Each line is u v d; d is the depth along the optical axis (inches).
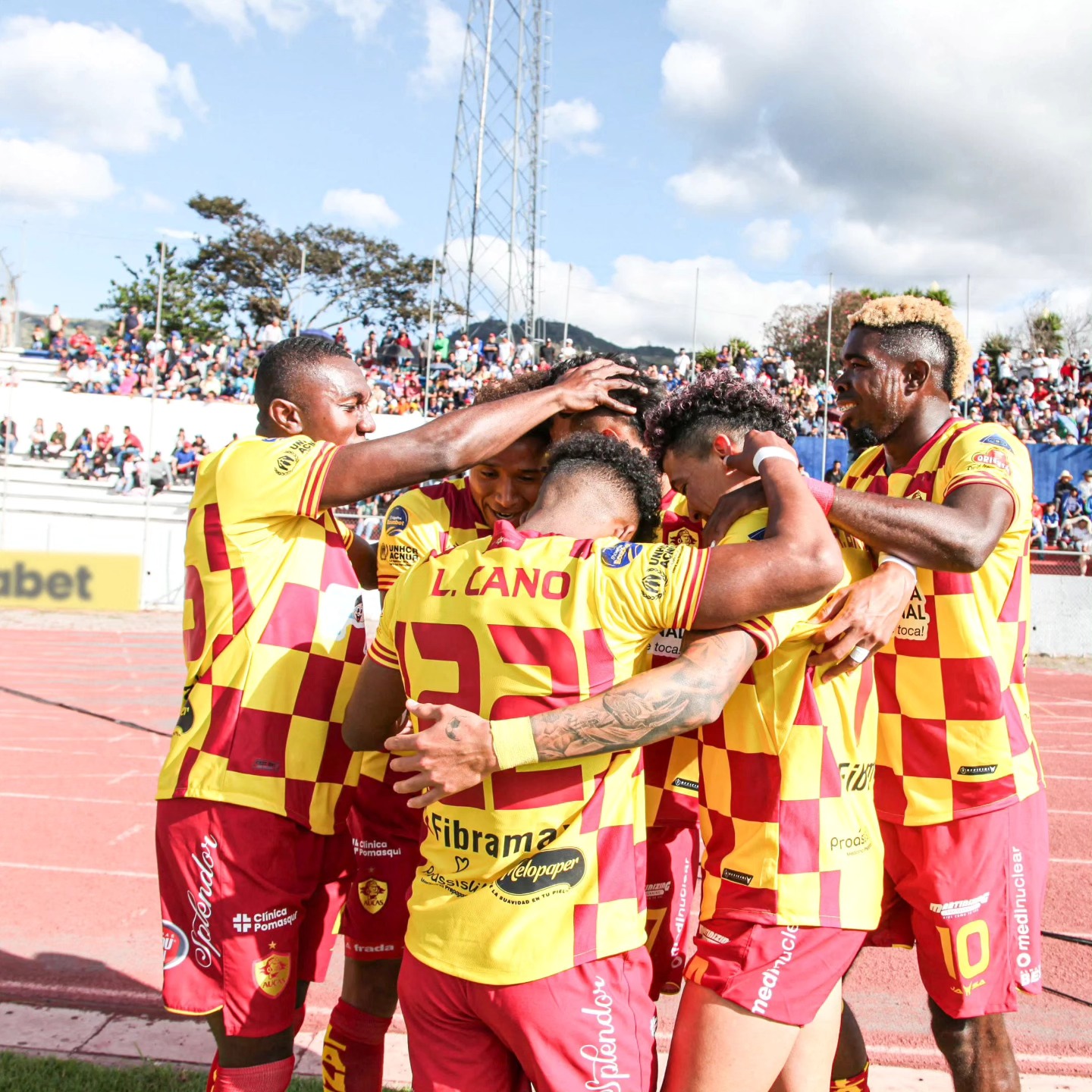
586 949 66.1
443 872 69.3
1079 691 506.0
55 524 694.5
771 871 74.6
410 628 71.1
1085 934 182.1
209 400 918.4
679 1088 73.7
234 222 1657.2
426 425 84.0
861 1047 99.0
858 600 76.9
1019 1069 130.3
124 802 262.1
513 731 64.1
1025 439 795.4
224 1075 86.6
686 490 86.1
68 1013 140.6
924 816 94.7
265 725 86.4
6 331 1035.9
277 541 88.0
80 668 496.1
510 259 1130.0
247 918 84.8
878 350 99.3
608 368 94.5
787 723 74.9
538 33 1143.0
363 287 1721.2
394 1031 136.2
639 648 68.5
